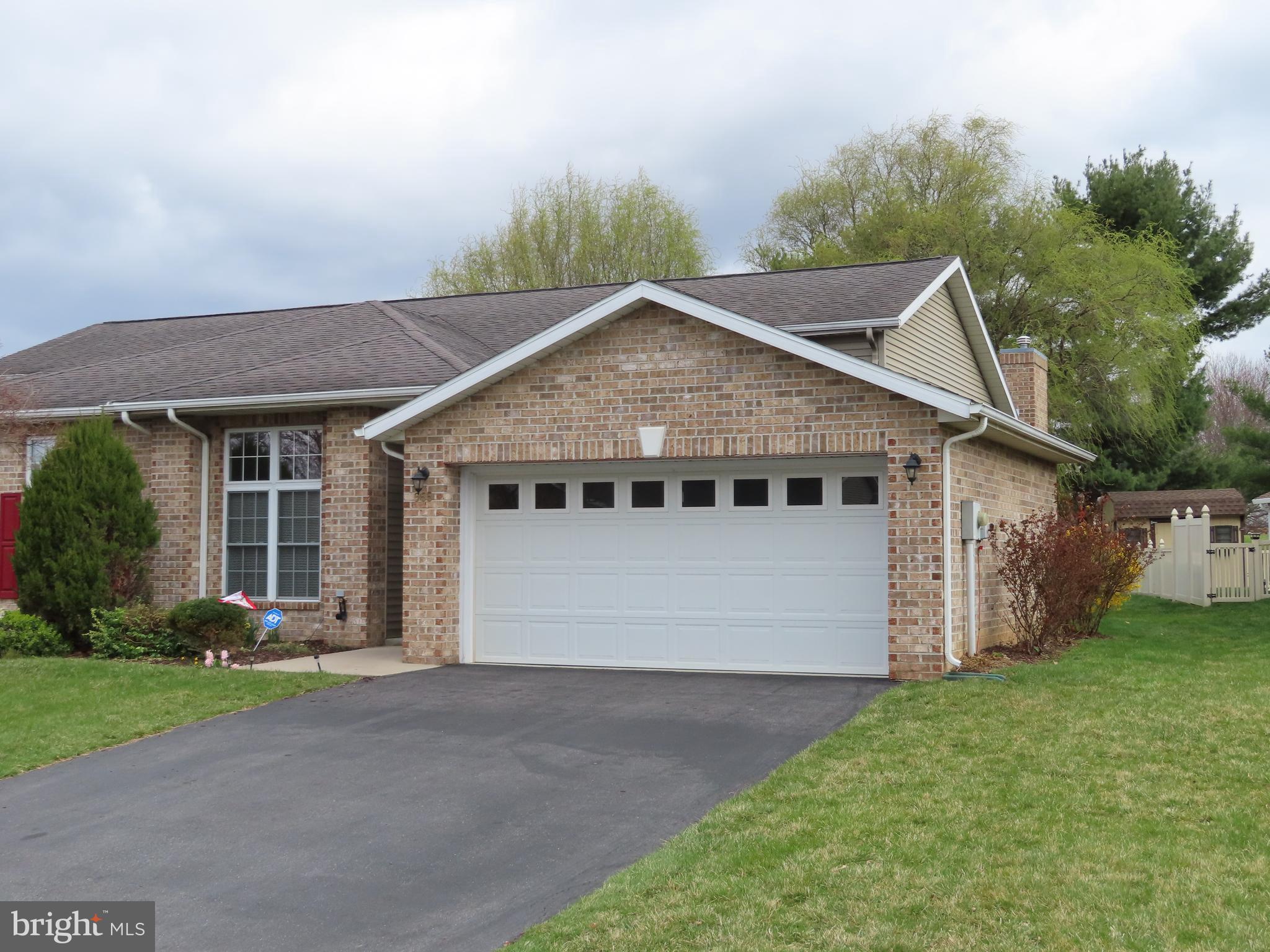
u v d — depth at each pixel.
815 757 8.58
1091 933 5.31
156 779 8.87
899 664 11.56
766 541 12.73
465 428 13.53
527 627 13.59
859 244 33.25
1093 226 30.55
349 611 15.34
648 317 12.74
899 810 7.19
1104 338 28.72
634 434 12.75
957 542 12.27
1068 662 12.38
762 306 15.30
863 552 12.33
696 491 13.04
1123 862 6.20
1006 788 7.57
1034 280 29.38
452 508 13.70
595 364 12.96
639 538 13.24
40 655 14.48
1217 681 11.08
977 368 19.81
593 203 39.31
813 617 12.49
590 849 6.95
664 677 12.45
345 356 16.89
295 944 5.78
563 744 9.45
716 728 9.78
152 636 14.29
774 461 12.71
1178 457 38.09
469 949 5.61
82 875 6.90
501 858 6.88
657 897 5.98
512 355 12.98
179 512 16.44
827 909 5.70
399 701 11.36
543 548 13.61
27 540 15.00
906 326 15.72
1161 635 16.02
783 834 6.86
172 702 11.30
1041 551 13.34
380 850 7.10
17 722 10.59
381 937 5.82
